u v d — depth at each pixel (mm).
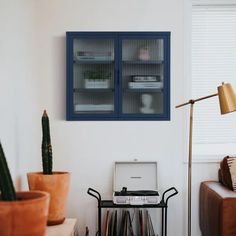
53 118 3406
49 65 3402
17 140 2627
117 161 3385
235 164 3172
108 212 3230
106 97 3406
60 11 3406
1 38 2293
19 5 2736
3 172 1686
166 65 3377
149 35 3363
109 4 3422
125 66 3408
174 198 3439
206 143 3619
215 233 2842
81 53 3377
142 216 3324
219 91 2793
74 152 3412
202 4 3521
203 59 3627
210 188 3098
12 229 1548
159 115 3398
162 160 3428
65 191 2486
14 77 2578
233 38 3635
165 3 3438
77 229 3393
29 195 1863
